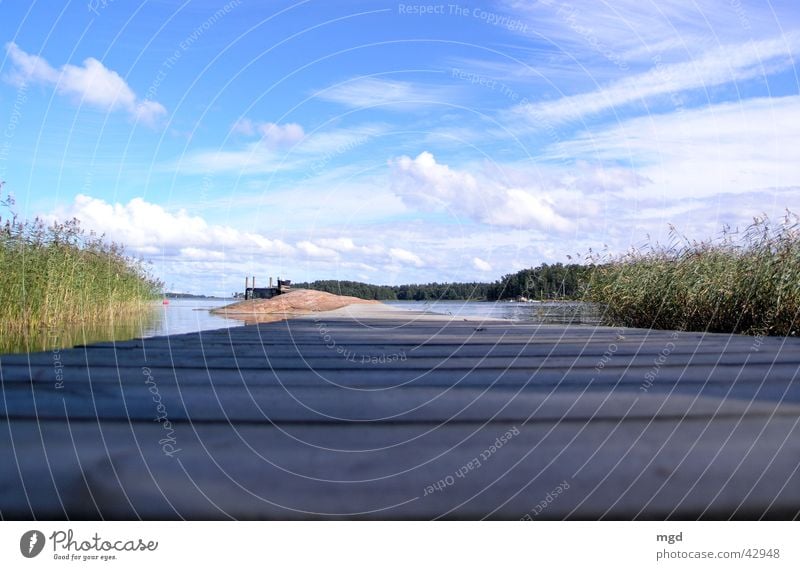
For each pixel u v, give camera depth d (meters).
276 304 15.02
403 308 13.60
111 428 1.68
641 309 7.92
